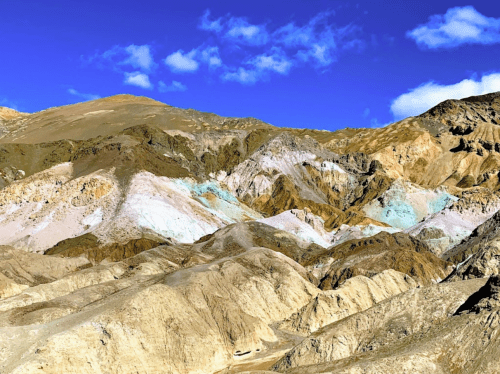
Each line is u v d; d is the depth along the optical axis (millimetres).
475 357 79188
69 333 102062
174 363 108250
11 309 130750
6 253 178250
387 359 82375
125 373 103000
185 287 127625
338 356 95438
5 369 96375
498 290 87000
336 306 132500
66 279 159000
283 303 147250
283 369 98062
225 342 118062
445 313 93188
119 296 132875
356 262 184125
